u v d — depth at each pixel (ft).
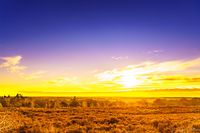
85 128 76.07
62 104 299.38
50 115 131.03
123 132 71.26
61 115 130.31
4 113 133.08
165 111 189.06
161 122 96.32
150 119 109.40
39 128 70.59
